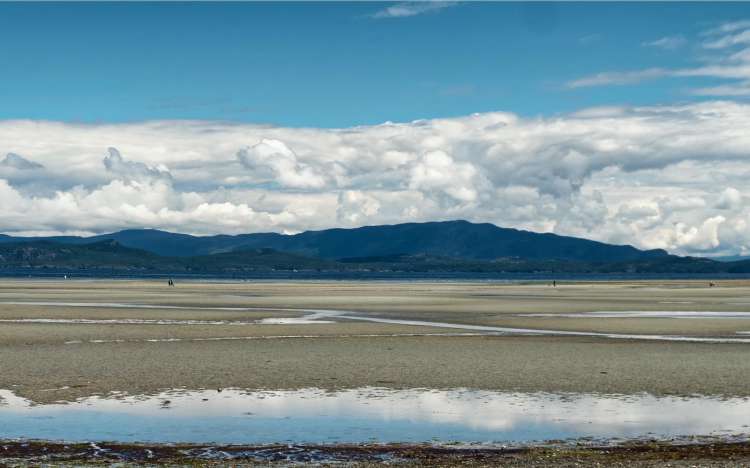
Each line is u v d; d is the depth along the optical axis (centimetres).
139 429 2044
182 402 2405
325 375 2923
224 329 4894
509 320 5838
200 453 1795
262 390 2611
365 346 3912
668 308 7531
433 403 2397
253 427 2070
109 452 1797
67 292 11662
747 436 1956
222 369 3062
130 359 3347
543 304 8312
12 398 2450
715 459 1714
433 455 1777
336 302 8694
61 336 4362
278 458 1753
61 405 2347
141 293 11362
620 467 1652
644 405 2361
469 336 4497
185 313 6425
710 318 6059
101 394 2522
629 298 10119
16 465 1675
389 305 8038
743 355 3538
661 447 1841
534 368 3109
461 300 9344
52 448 1831
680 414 2228
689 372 2998
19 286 15488
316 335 4534
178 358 3394
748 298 10144
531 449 1830
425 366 3162
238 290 13288
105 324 5209
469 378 2861
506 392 2581
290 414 2236
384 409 2306
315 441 1919
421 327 5150
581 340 4262
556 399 2458
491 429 2048
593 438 1944
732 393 2555
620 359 3391
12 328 4819
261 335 4516
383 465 1694
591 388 2652
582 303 8581
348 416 2211
